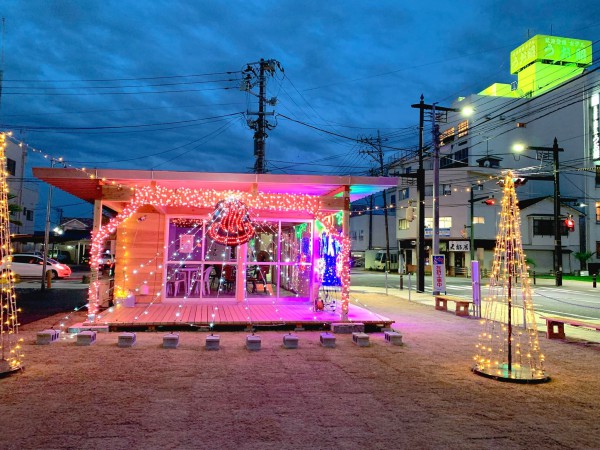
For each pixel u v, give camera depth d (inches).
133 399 211.8
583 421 195.0
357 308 522.0
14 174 1397.6
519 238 299.6
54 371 258.1
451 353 329.1
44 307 547.5
